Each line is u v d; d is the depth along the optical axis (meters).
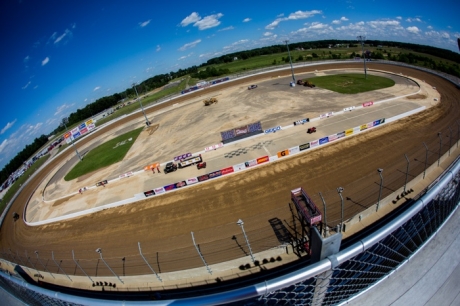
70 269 25.75
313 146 37.09
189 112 70.56
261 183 31.42
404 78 62.25
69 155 68.00
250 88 78.69
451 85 51.94
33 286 8.68
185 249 24.31
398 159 30.44
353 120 43.22
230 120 56.69
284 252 21.17
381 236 6.09
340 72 79.50
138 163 46.81
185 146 48.94
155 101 100.38
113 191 38.66
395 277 9.20
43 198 45.53
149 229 28.41
